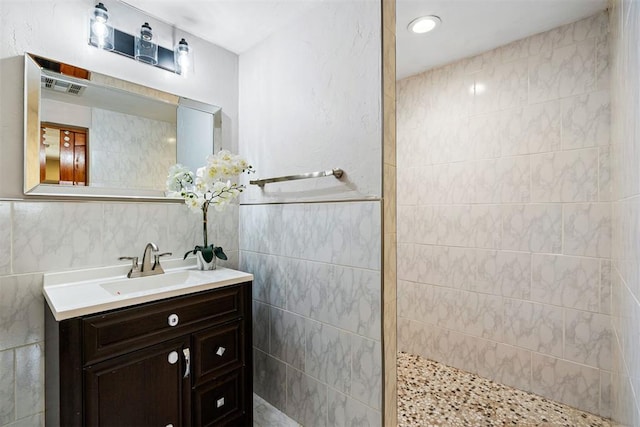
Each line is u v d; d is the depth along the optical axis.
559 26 1.77
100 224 1.46
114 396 1.09
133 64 1.57
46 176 1.31
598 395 1.66
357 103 1.37
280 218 1.74
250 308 1.56
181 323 1.28
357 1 1.37
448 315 2.25
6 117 1.23
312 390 1.56
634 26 0.78
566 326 1.76
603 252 1.64
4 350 1.22
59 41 1.35
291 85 1.68
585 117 1.69
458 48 2.02
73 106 1.40
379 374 1.29
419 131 2.40
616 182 1.30
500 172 2.00
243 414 1.51
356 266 1.37
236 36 1.83
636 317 0.80
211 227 1.90
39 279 1.29
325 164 1.50
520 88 1.92
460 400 1.84
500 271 2.00
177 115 1.74
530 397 1.85
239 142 2.03
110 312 1.09
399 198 2.52
